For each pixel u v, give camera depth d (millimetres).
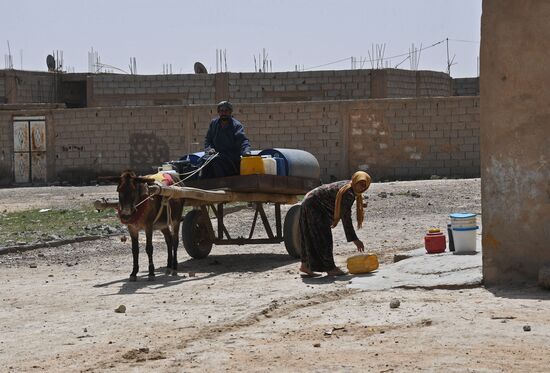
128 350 8547
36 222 24125
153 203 13414
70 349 8758
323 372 7391
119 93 50969
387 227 20281
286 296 11094
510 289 10664
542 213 10797
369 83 49000
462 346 8055
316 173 16281
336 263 14414
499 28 10938
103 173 41906
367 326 9086
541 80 10773
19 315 10898
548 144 10758
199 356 8141
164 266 15438
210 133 15203
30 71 52312
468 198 26188
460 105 37594
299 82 49750
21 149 43031
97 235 19969
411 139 38156
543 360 7496
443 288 11000
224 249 17750
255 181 14594
